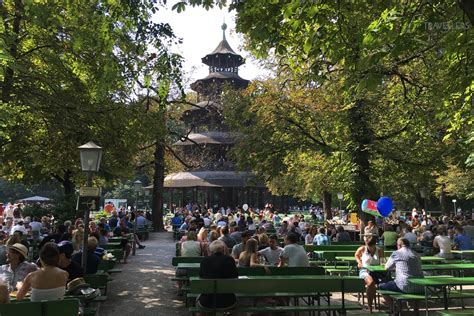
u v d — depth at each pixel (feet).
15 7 50.26
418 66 51.52
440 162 59.57
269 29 26.89
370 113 60.03
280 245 54.85
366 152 61.11
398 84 57.36
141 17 36.01
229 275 24.20
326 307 24.72
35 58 54.70
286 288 23.72
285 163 69.31
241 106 72.59
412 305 31.94
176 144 152.56
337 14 26.61
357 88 20.13
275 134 65.57
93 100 54.19
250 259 32.22
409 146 61.21
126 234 67.46
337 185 68.13
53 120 51.70
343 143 62.23
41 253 19.43
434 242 45.60
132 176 77.00
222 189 160.56
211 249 25.27
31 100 49.85
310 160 73.56
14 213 79.77
